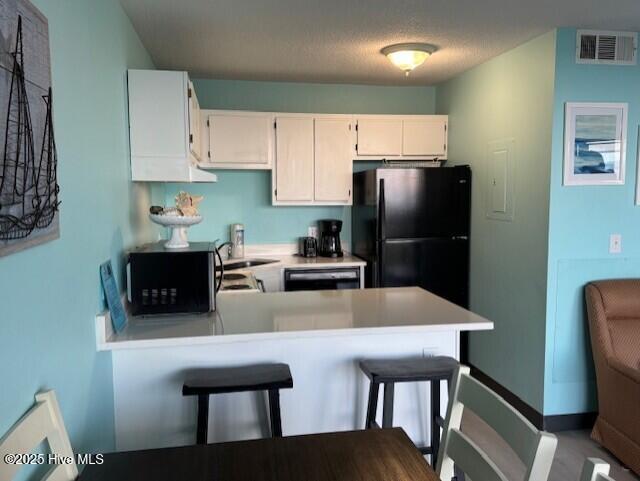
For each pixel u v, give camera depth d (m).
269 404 1.95
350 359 2.21
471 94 3.77
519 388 3.22
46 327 1.24
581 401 3.01
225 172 4.29
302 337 1.96
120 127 2.19
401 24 2.71
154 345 1.83
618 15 2.58
